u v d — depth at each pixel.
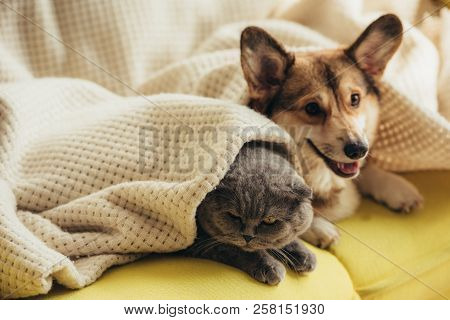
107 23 1.42
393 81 1.16
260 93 1.10
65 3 1.42
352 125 1.06
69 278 0.88
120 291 0.89
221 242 0.99
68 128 1.15
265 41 1.08
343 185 1.16
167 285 0.91
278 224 0.95
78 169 1.04
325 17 1.42
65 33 1.43
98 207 0.96
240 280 0.94
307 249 1.01
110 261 0.94
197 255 1.00
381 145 1.23
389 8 1.28
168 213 0.93
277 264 0.96
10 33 1.39
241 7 1.54
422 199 1.20
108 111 1.15
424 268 1.08
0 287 0.90
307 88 1.08
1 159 1.07
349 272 1.08
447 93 1.22
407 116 1.17
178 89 1.28
